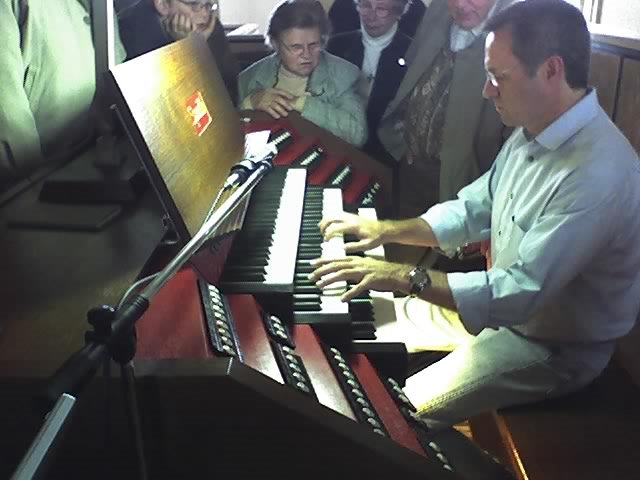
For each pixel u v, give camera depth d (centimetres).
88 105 182
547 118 175
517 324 170
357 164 273
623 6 271
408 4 296
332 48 308
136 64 141
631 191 170
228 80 289
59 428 70
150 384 103
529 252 167
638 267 180
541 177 177
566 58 169
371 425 122
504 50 173
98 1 176
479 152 273
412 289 161
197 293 129
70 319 111
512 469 174
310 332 141
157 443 106
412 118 294
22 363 101
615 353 212
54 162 171
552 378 184
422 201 303
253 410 105
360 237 187
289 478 109
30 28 158
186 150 147
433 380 190
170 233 143
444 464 130
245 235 169
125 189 155
